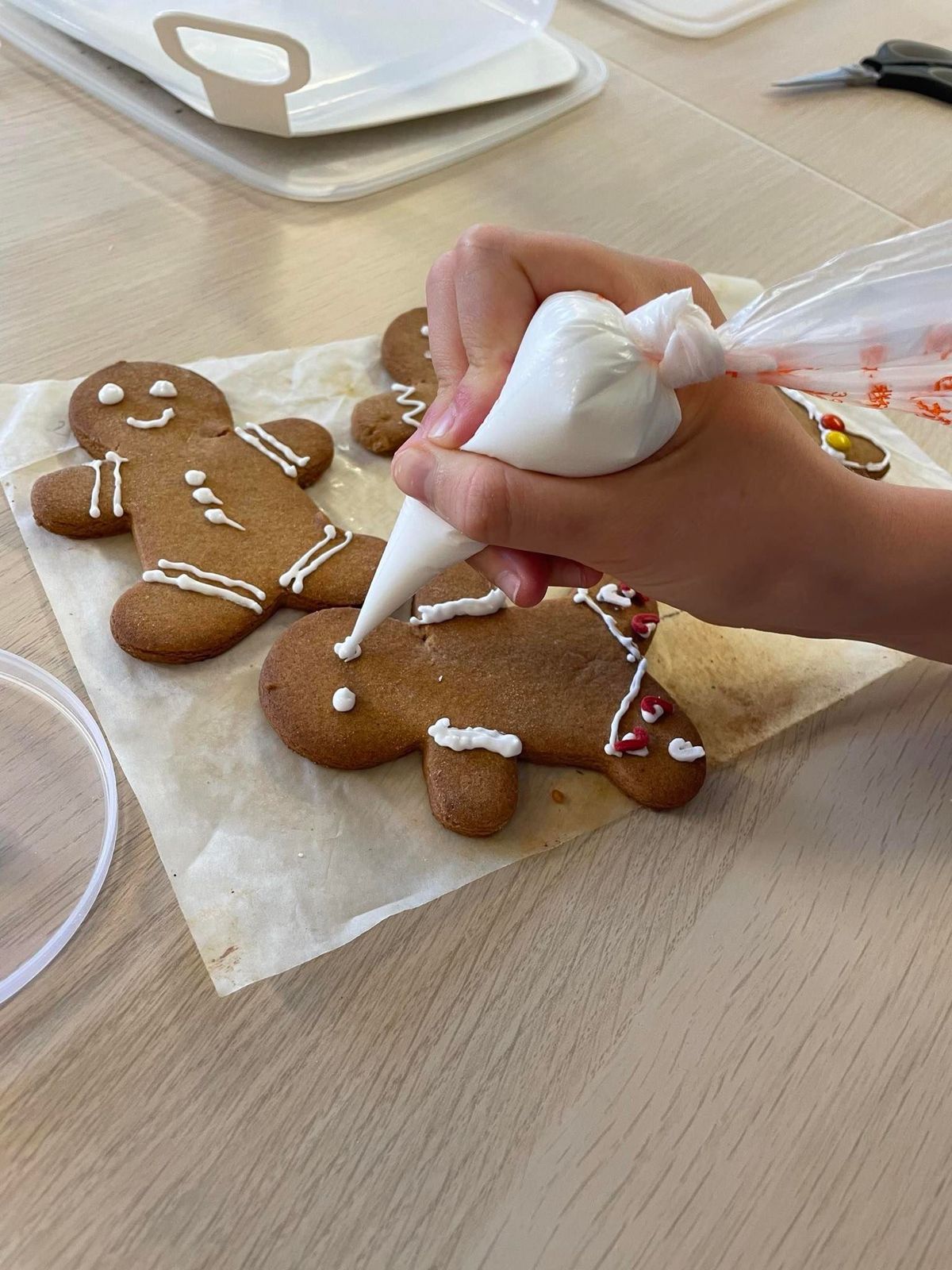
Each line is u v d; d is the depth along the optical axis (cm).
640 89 47
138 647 24
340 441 30
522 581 22
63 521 26
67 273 33
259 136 39
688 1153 19
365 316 34
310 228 36
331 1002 20
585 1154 19
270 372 31
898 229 41
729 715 26
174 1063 19
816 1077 20
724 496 19
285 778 23
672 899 22
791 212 41
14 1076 18
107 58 41
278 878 21
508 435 17
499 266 18
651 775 23
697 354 16
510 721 24
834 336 16
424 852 22
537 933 21
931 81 49
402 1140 18
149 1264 17
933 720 26
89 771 23
